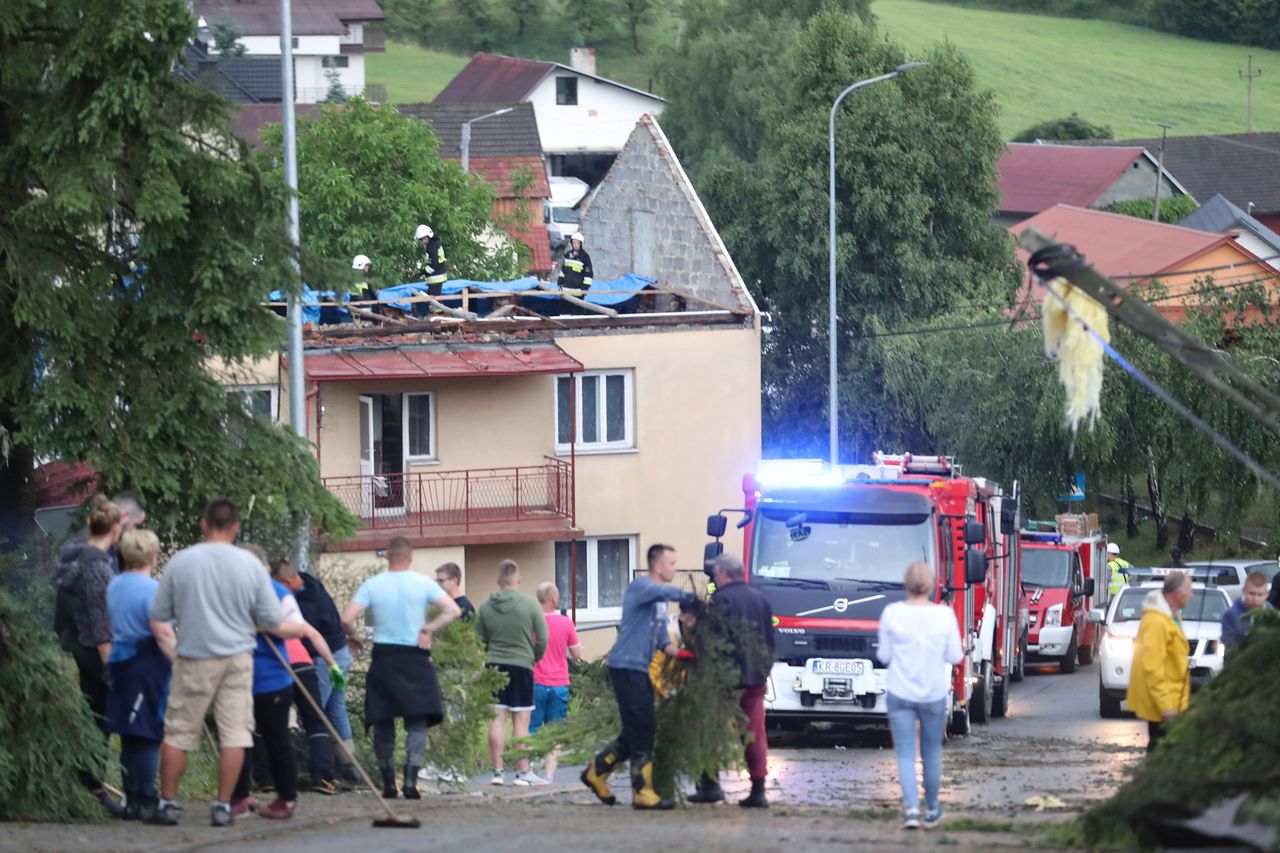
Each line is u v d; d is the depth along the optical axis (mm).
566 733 32250
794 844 22359
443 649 33719
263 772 31406
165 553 35938
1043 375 89938
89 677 26969
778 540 45250
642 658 28031
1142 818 20984
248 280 34188
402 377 72750
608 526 80000
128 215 34281
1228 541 81125
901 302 112312
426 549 73188
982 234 114250
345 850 21953
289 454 36562
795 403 116000
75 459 33781
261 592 24297
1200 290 82875
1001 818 26094
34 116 33219
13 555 30109
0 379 33812
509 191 154375
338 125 104250
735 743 28141
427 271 82750
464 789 33656
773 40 174250
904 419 107188
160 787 25391
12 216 32906
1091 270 22219
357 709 37062
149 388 34219
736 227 115812
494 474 77000
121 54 32812
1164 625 30438
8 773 25562
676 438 81062
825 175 111312
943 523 45781
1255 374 77938
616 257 101250
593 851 21734
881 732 48062
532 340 77438
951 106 113188
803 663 44000
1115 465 89062
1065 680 72688
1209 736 22812
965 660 45781
